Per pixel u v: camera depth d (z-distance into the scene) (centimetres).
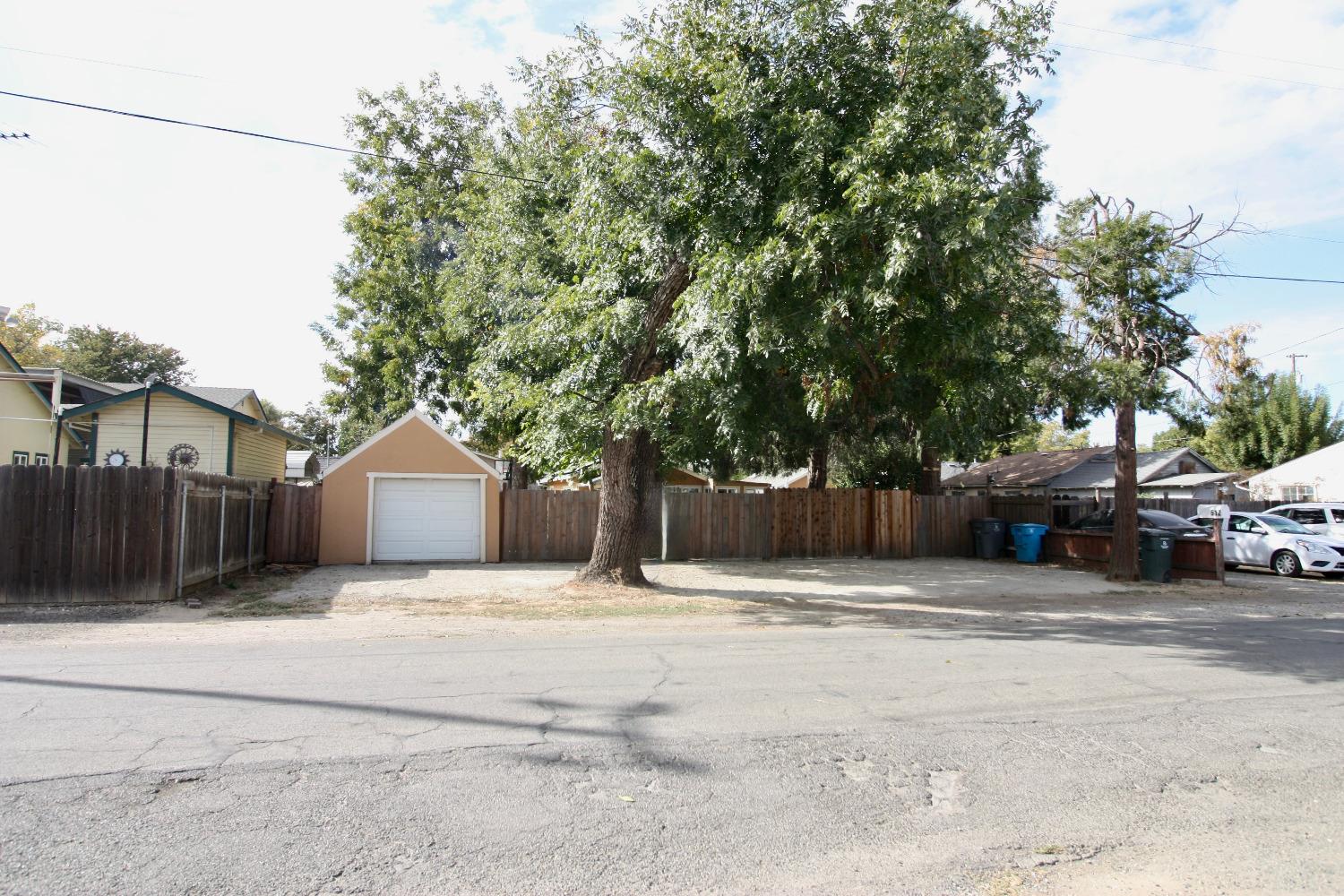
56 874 353
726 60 1104
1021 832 429
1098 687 734
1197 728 612
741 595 1421
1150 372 1702
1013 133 1085
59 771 473
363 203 2588
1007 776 507
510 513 1955
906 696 688
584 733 566
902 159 955
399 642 921
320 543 1839
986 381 1427
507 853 387
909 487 2791
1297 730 611
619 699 657
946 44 977
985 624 1154
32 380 2019
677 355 1316
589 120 1507
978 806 462
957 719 622
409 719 587
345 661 793
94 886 344
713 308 1030
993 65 1063
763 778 493
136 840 389
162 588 1195
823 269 1020
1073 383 1652
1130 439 1748
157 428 2022
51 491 1162
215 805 431
